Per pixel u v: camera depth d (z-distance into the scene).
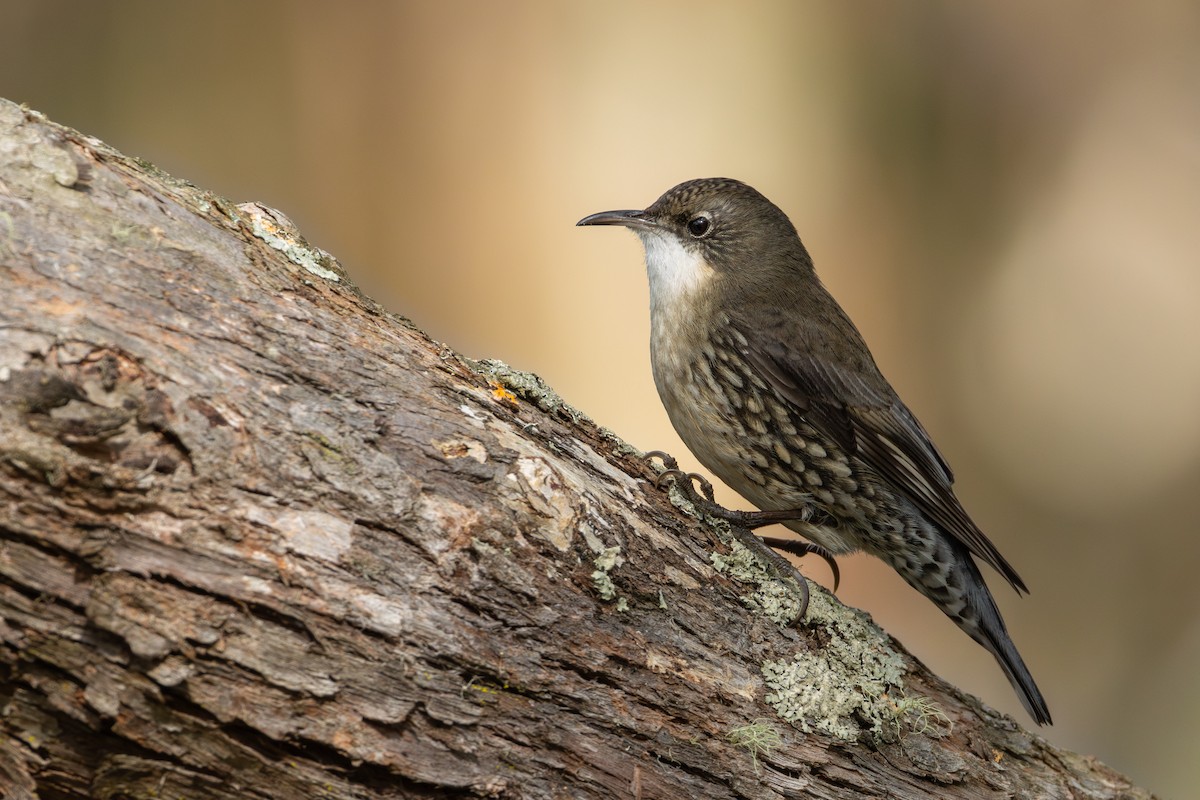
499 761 5.71
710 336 9.42
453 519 5.71
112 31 16.64
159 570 5.07
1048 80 19.84
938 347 19.08
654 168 15.56
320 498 5.42
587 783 5.93
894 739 6.96
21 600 4.92
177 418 5.15
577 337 15.21
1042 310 20.25
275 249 6.03
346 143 15.83
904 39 18.30
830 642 7.13
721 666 6.53
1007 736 7.62
